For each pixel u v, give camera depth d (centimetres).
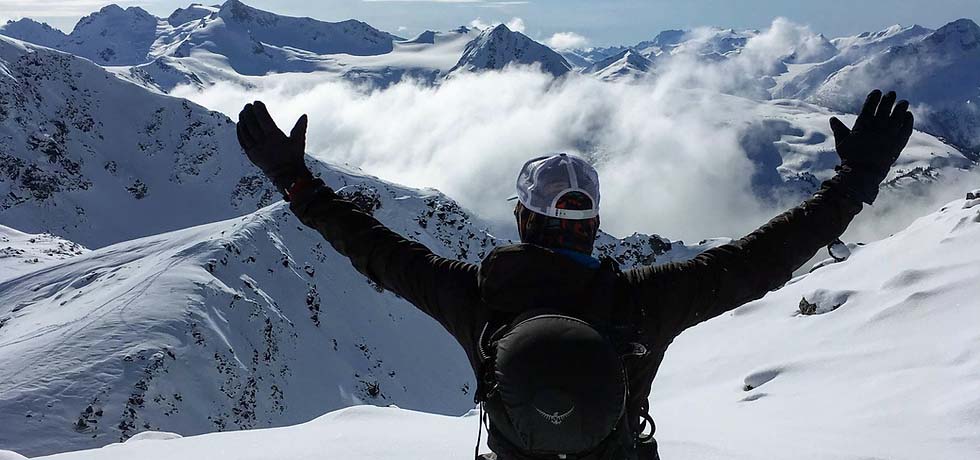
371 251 249
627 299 217
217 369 8944
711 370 1934
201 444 754
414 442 660
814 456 655
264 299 11112
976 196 2491
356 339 12094
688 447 648
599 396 182
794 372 1465
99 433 7238
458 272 237
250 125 257
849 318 1823
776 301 2472
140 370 8131
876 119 249
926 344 1380
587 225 223
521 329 194
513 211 243
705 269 228
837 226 241
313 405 10081
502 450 198
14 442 6794
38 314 10188
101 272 11225
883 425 920
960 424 861
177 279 10150
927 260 2072
